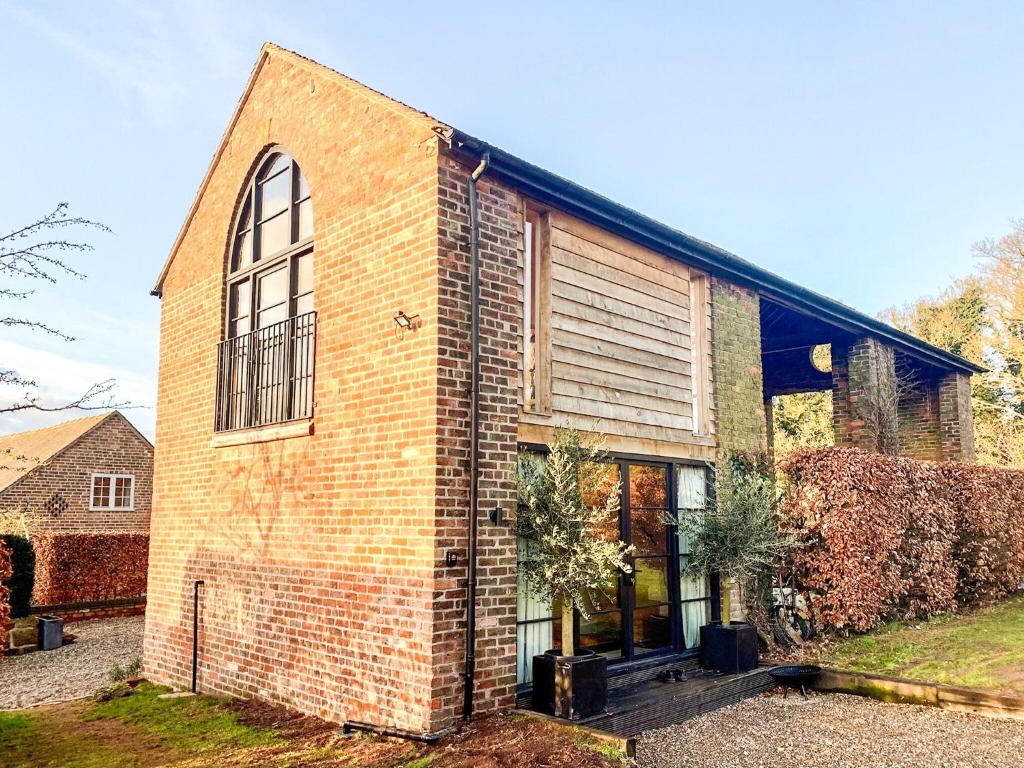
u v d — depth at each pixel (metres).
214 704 7.50
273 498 7.46
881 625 9.86
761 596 9.06
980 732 6.21
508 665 6.07
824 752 5.80
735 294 9.55
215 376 8.67
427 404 5.95
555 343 7.16
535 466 6.78
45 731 7.00
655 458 8.12
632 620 7.63
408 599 5.88
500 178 6.59
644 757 5.70
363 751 5.48
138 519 25.44
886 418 12.25
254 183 8.75
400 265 6.39
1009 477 12.66
